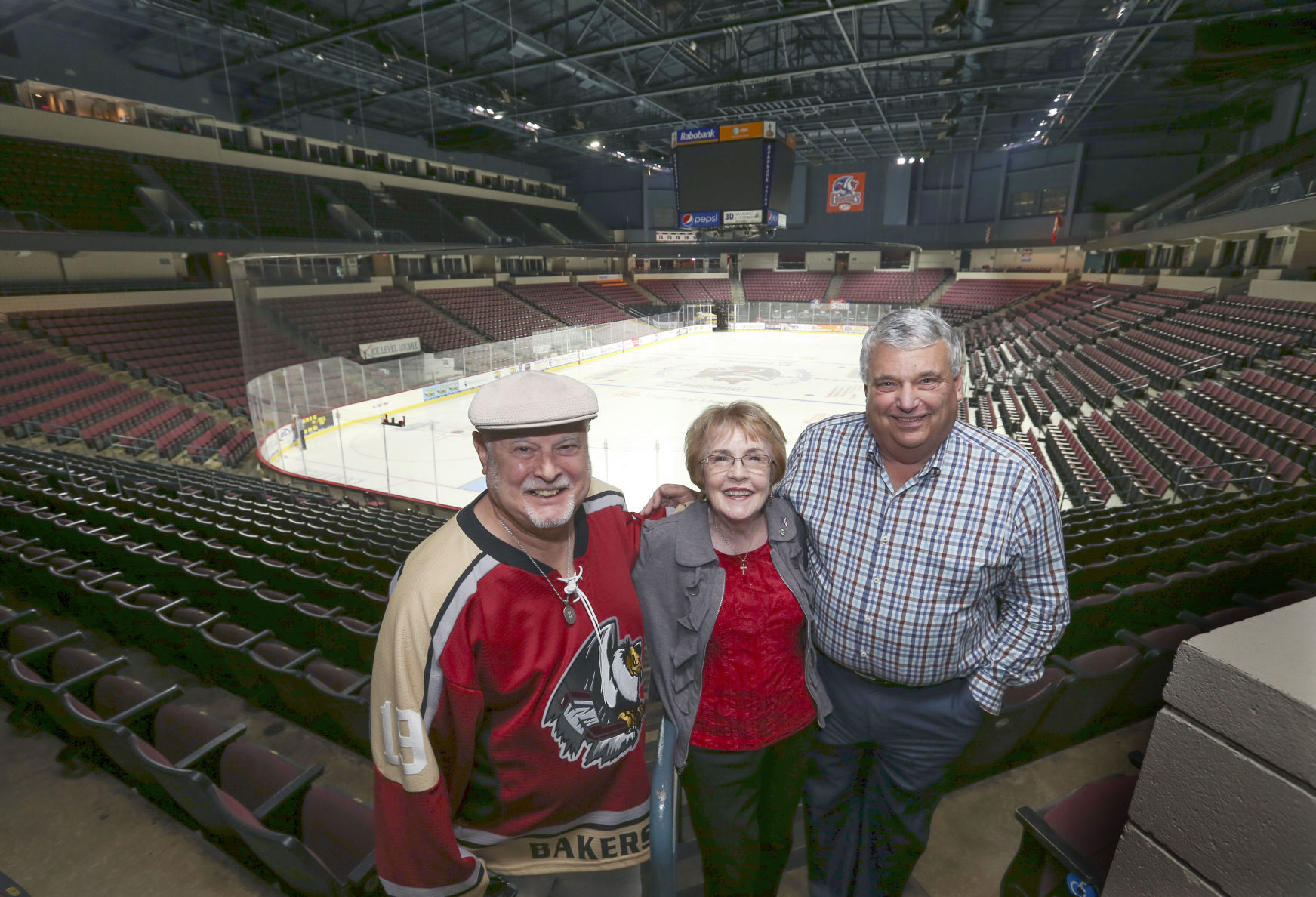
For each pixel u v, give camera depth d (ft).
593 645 4.97
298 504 33.53
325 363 64.54
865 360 5.50
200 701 12.32
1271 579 13.52
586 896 5.97
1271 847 3.10
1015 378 71.92
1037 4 70.18
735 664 5.75
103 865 7.90
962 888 7.50
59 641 10.19
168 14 69.87
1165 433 41.22
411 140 124.47
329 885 6.60
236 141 93.04
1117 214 125.39
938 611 5.58
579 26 81.97
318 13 73.77
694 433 5.44
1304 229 68.95
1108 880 4.21
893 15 77.97
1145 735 10.01
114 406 53.72
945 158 141.90
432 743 4.62
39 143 72.33
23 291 64.90
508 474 4.25
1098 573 15.12
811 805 6.94
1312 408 38.47
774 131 86.12
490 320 112.37
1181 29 68.85
